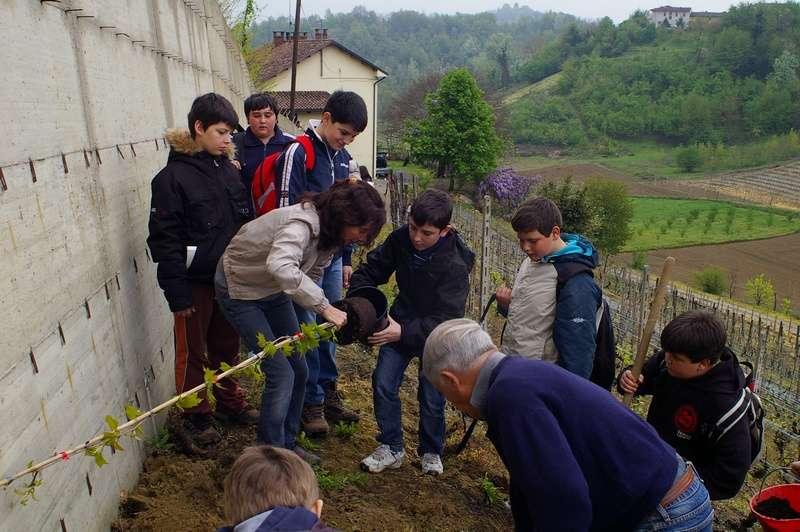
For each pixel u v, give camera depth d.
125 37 4.19
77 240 3.07
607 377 3.99
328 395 4.96
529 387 2.40
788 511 3.83
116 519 3.30
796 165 93.06
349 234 3.29
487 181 47.97
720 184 85.44
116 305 3.57
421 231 3.85
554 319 3.84
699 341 3.29
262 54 21.62
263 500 1.87
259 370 3.00
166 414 4.43
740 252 46.84
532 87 146.25
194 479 3.71
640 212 66.56
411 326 3.97
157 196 3.66
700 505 2.54
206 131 3.75
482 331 2.65
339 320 3.32
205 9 8.27
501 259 14.27
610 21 152.62
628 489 2.44
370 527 3.74
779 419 8.59
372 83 38.34
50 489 2.60
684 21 188.50
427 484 4.36
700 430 3.48
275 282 3.56
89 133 3.37
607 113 119.62
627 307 12.14
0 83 2.42
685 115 111.56
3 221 2.37
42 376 2.58
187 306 3.69
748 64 125.88
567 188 26.41
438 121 50.19
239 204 4.02
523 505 2.81
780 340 10.60
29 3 2.73
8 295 2.36
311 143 4.39
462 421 5.46
